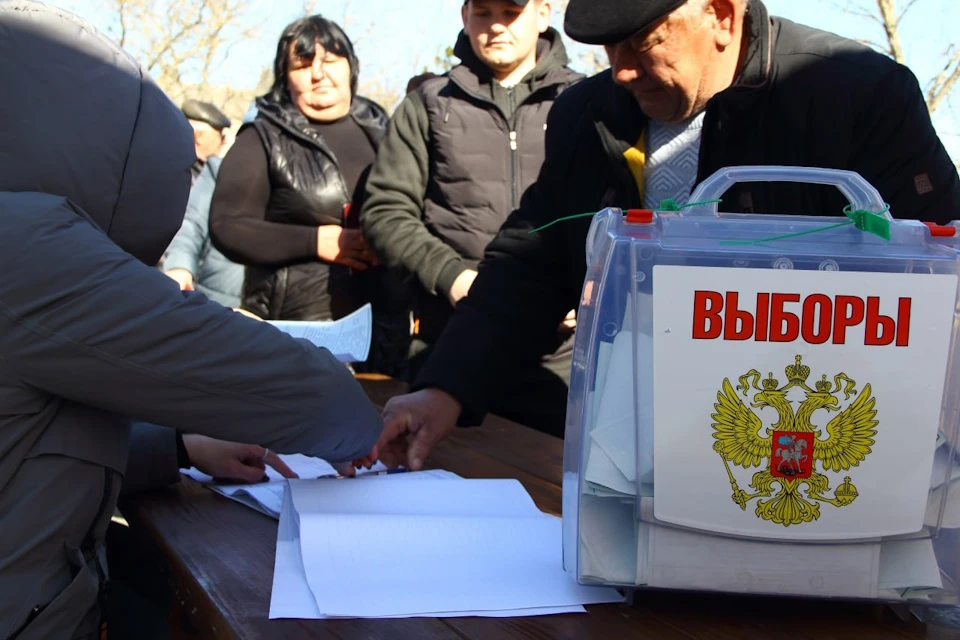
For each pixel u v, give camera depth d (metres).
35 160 0.87
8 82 0.86
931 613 0.81
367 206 2.37
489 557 0.94
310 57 2.61
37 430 0.89
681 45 1.22
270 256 2.56
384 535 0.95
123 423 0.99
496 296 1.48
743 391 0.76
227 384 0.95
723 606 0.84
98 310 0.87
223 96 10.52
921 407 0.75
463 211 2.29
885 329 0.74
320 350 1.07
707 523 0.77
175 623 1.03
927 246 0.75
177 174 0.99
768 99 1.26
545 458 1.46
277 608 0.81
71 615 0.91
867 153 1.23
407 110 2.37
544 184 1.55
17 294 0.85
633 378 0.77
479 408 1.40
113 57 0.94
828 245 0.75
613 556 0.81
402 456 1.36
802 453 0.76
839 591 0.78
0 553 0.87
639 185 1.47
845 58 1.25
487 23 2.21
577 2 1.23
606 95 1.46
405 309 2.74
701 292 0.75
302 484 1.13
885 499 0.76
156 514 1.13
